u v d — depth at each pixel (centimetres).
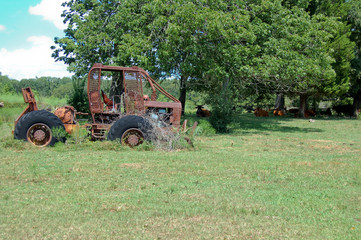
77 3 1844
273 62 1622
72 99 1812
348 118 3784
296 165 808
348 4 3094
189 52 1609
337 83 3203
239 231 392
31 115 895
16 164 694
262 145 1211
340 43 2930
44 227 387
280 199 521
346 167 802
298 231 399
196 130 1438
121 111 1011
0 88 3847
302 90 3042
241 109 1722
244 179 643
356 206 503
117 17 1561
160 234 377
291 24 1839
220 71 1549
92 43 1550
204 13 1474
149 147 912
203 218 431
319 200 524
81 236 365
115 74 1376
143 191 537
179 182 600
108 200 486
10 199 482
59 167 680
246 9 1773
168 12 1603
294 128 2169
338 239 380
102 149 880
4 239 354
